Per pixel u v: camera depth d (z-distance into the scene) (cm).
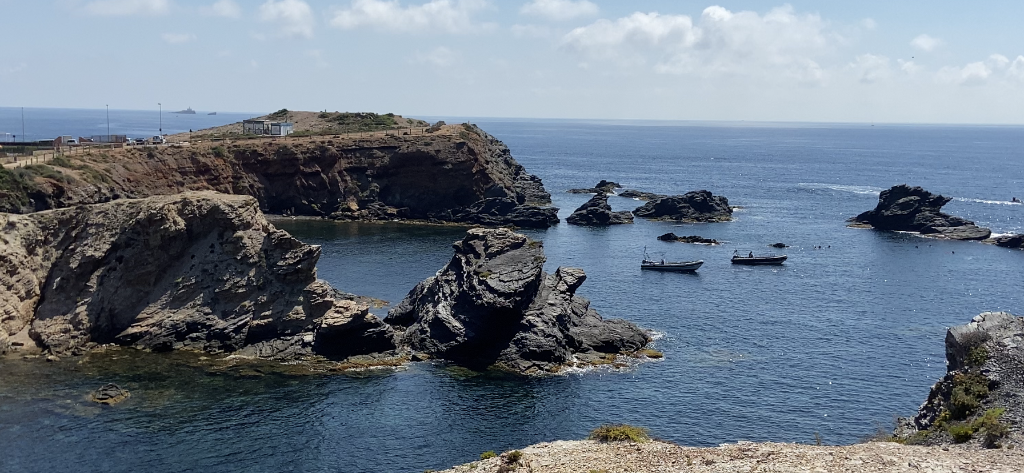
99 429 6469
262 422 6756
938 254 15462
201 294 8650
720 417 7112
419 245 15012
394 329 9162
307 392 7456
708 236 17325
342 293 10031
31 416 6650
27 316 8331
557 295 9181
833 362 8669
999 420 5012
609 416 7100
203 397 7219
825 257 15088
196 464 5966
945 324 10312
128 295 8581
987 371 5569
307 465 6022
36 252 8569
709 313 10725
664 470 4534
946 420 5344
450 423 6881
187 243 8838
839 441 6612
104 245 8612
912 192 18788
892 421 7069
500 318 8631
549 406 7306
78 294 8512
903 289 12350
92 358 8044
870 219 19062
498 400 7431
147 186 14888
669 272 13500
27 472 5731
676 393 7681
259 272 8656
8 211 11250
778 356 8856
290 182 18138
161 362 8025
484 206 18612
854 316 10656
